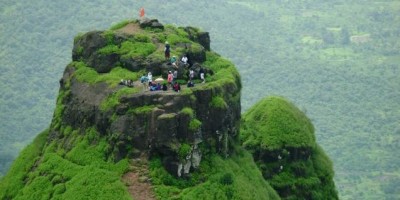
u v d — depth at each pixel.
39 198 117.69
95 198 111.62
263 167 158.50
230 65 135.62
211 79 127.88
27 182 124.50
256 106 171.75
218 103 121.56
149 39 131.12
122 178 114.69
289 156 161.62
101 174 114.88
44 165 122.69
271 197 128.75
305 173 163.25
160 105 116.38
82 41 132.25
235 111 130.25
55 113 132.00
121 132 117.25
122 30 134.75
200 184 116.38
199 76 126.56
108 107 119.75
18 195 122.38
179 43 132.62
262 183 129.25
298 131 165.12
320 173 167.00
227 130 125.81
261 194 124.31
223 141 124.25
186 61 127.94
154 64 124.56
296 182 160.00
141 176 114.81
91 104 123.44
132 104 117.56
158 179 114.50
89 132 122.75
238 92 132.88
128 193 112.25
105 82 123.88
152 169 115.06
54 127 130.75
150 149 115.62
